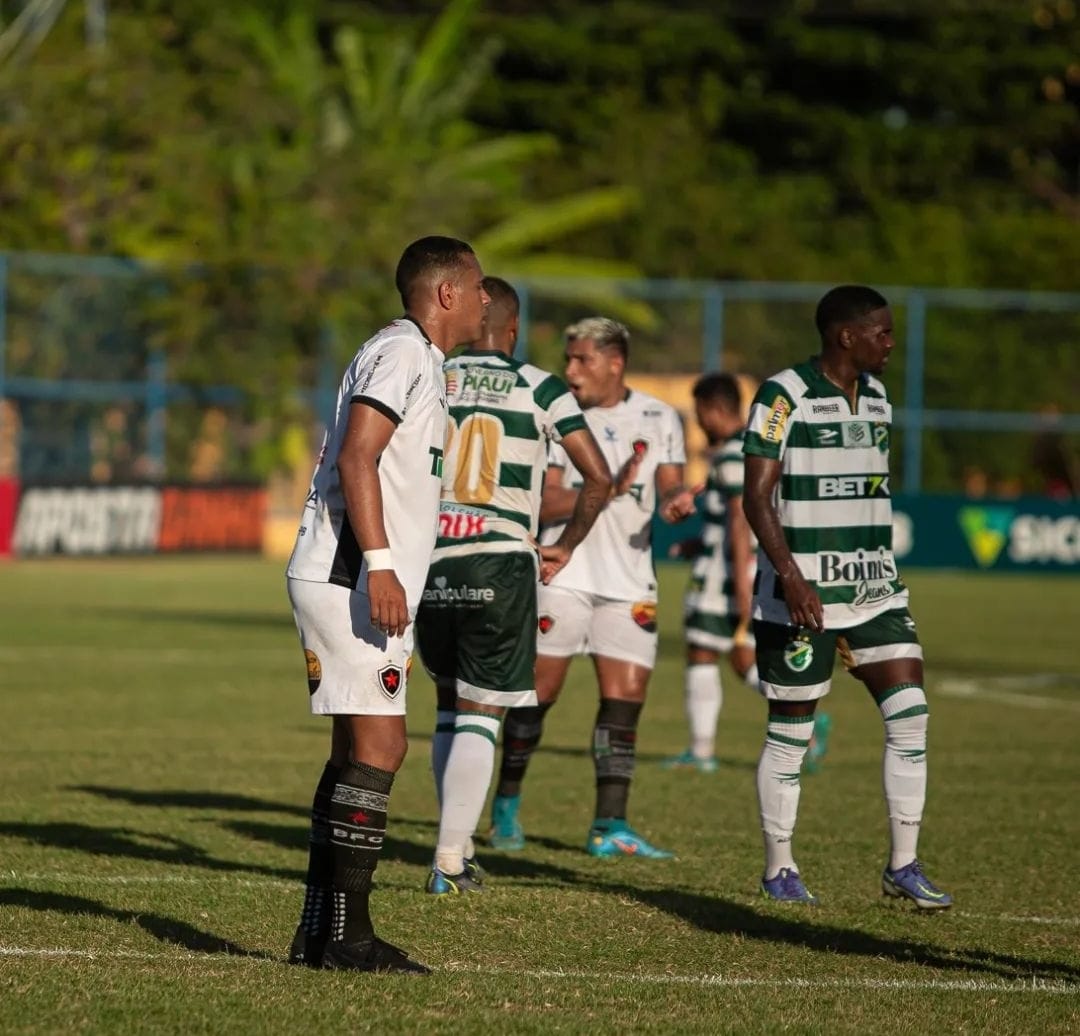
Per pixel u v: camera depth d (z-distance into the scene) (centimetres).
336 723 2022
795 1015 1831
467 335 2042
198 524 10519
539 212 14875
